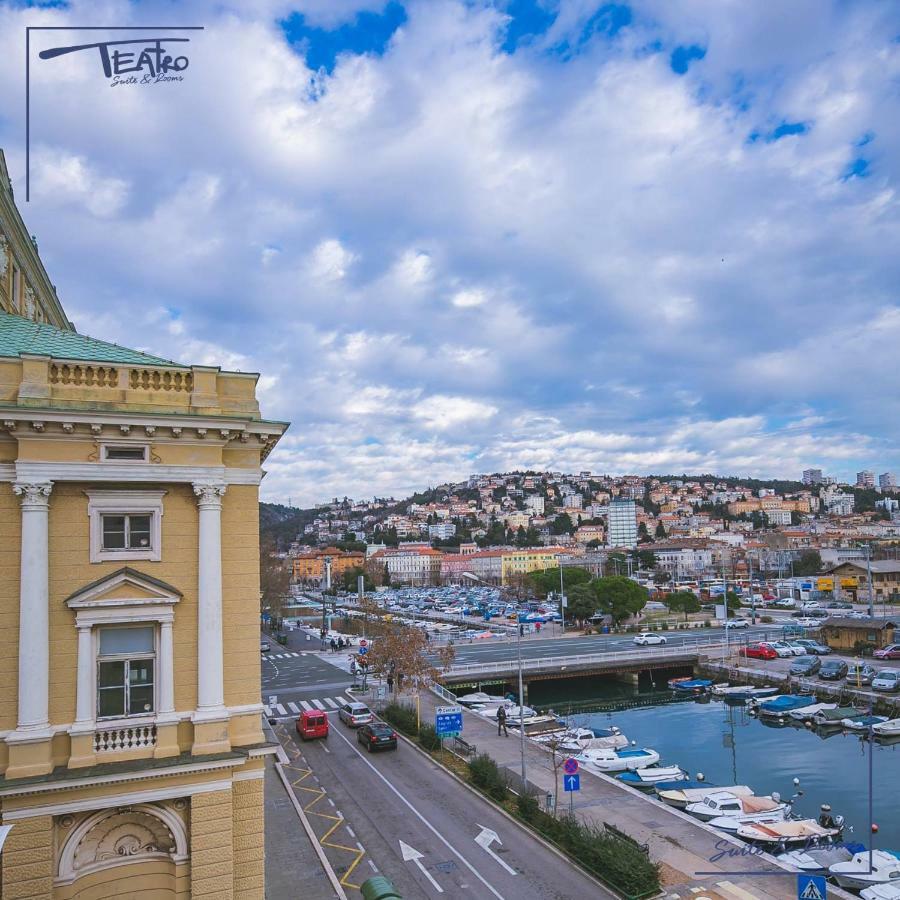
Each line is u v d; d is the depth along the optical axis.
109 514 19.36
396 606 161.62
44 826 17.69
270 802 35.00
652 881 26.36
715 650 89.12
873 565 148.25
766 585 177.50
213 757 19.02
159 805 19.00
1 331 23.11
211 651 19.61
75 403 19.09
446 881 26.89
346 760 42.53
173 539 19.92
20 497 18.34
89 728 18.30
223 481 20.30
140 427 19.36
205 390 20.59
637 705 72.88
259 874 19.98
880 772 48.66
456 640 105.06
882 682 67.25
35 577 18.11
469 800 35.47
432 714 54.88
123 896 18.88
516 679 75.69
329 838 30.75
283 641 102.00
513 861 28.61
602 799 36.44
